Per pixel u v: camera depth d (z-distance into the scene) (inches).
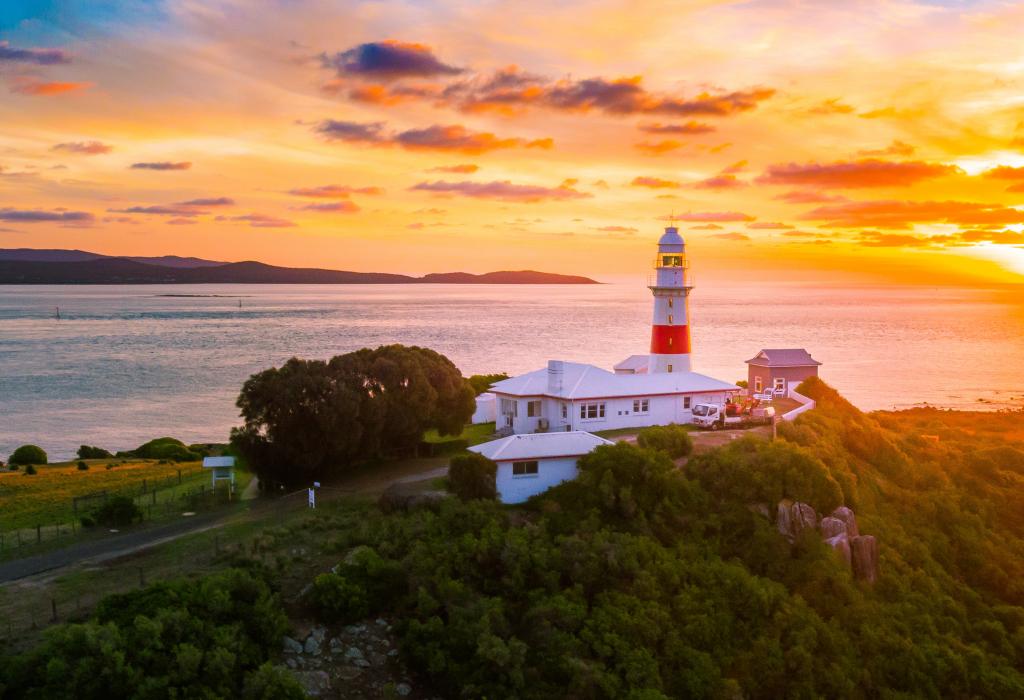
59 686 1332.4
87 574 1806.1
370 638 1642.5
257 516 2220.7
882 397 6397.6
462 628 1620.3
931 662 1909.4
